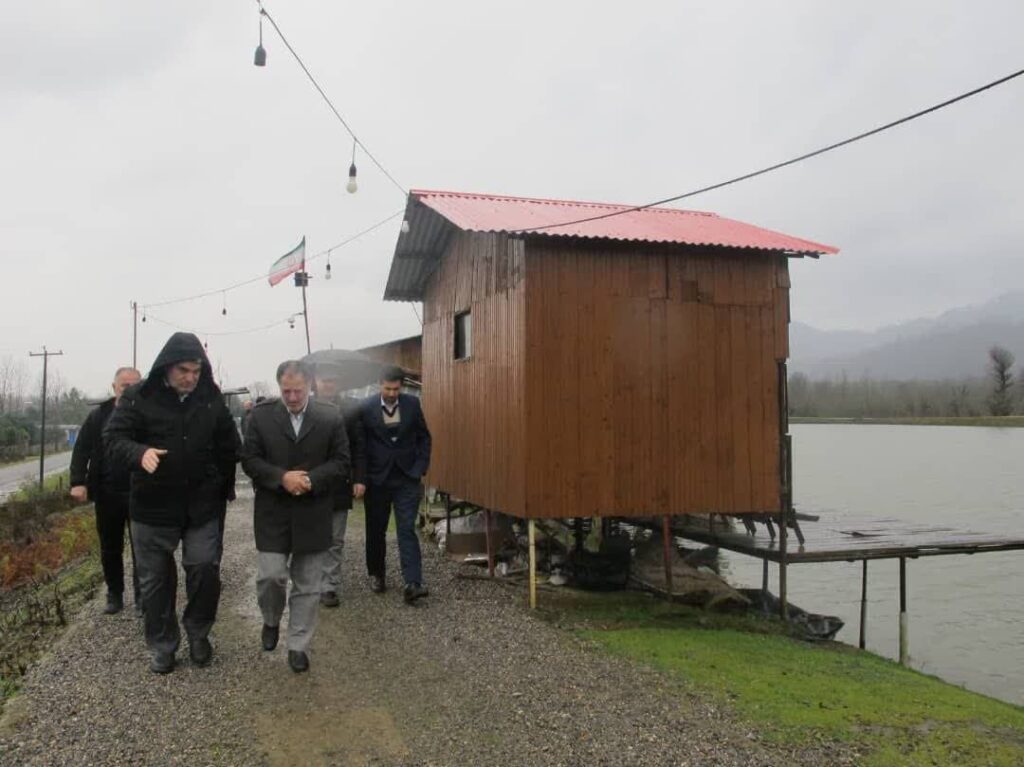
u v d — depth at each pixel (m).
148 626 4.92
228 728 4.24
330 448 5.02
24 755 3.88
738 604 8.09
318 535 4.95
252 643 5.61
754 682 5.36
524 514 7.24
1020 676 9.43
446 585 7.75
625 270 7.63
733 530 9.70
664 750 4.16
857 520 11.03
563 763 3.98
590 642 6.08
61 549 10.59
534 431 7.27
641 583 8.48
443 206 8.52
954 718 4.94
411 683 4.98
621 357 7.57
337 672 5.10
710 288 7.93
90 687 4.74
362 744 4.12
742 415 8.00
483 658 5.52
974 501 23.95
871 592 13.48
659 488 7.66
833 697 5.17
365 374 15.34
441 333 10.63
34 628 6.38
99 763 3.82
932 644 10.70
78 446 6.14
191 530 4.96
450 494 9.94
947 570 15.53
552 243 7.37
